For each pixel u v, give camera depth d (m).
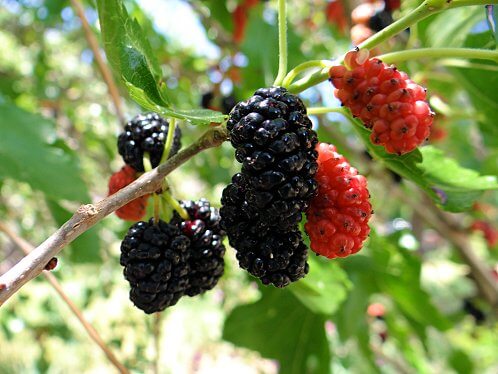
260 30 0.20
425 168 0.12
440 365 0.34
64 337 0.30
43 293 0.30
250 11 0.23
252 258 0.09
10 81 0.28
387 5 0.16
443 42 0.16
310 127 0.08
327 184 0.09
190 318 0.39
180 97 0.29
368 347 0.23
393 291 0.21
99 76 0.29
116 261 0.29
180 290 0.10
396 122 0.08
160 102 0.09
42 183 0.16
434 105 0.17
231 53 0.23
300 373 0.19
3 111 0.16
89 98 0.31
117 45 0.09
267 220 0.08
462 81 0.16
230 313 0.19
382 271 0.20
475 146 0.27
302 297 0.15
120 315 0.28
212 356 0.40
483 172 0.25
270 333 0.19
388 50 0.17
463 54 0.09
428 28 0.16
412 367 0.28
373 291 0.20
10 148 0.16
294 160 0.08
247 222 0.08
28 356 0.34
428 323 0.22
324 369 0.19
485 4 0.08
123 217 0.11
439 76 0.17
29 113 0.17
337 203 0.08
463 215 0.28
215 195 0.29
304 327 0.19
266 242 0.08
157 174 0.08
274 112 0.08
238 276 0.28
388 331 0.27
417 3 0.16
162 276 0.09
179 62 0.29
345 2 0.20
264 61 0.19
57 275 0.27
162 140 0.11
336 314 0.19
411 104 0.08
